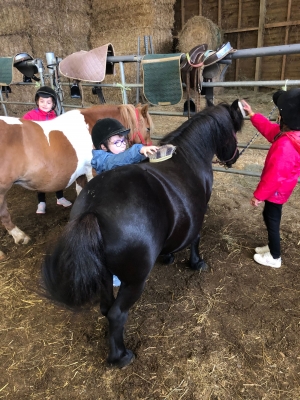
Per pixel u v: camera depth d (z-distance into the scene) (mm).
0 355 1588
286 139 1703
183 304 1858
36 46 6707
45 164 2145
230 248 2338
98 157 1505
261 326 1691
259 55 2182
